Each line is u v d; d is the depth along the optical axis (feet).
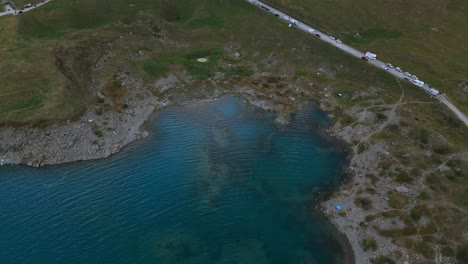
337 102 365.20
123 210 261.24
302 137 329.93
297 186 285.23
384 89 371.35
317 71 402.31
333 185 285.84
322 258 237.25
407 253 235.40
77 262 230.27
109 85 366.02
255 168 299.17
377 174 289.74
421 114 341.00
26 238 241.76
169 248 239.50
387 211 260.42
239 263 232.73
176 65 406.62
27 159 295.69
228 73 402.11
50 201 265.95
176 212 261.85
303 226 256.73
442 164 293.02
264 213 264.31
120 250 237.45
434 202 263.08
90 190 275.39
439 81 372.99
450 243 237.86
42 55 377.50
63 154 299.58
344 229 254.27
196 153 310.65
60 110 324.39
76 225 250.16
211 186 281.95
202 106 361.51
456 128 325.21
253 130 336.29
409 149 308.19
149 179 285.84
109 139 314.76
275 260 235.61
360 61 403.54
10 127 308.81
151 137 325.42
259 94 375.66
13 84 342.64
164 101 364.99
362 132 329.93
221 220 258.37
